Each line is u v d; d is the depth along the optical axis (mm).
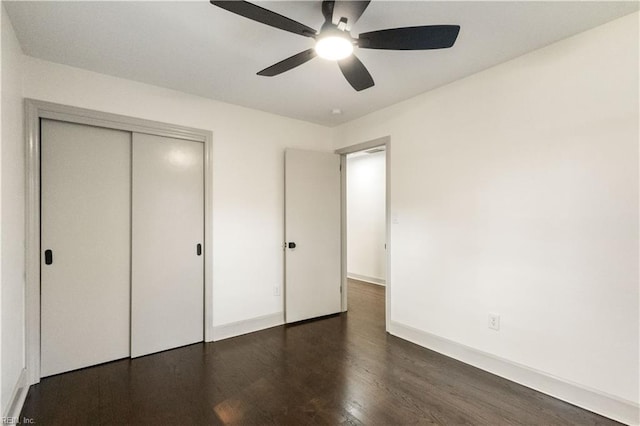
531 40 2148
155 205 2908
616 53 1930
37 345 2354
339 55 1799
